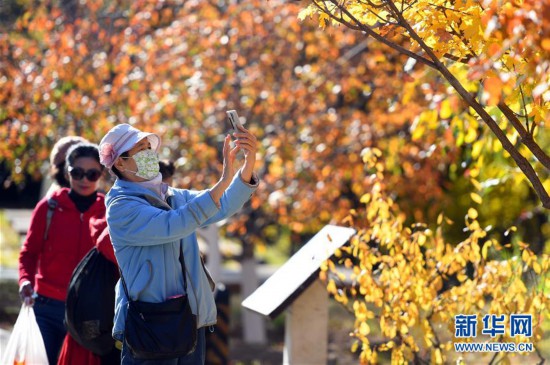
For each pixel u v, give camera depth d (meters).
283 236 58.16
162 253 11.30
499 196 36.34
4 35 30.47
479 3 11.09
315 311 16.19
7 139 29.69
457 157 27.64
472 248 14.89
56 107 30.47
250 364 35.69
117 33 31.98
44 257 15.92
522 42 9.52
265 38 31.47
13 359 14.98
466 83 17.64
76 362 14.14
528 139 11.65
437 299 15.09
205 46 30.33
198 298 11.57
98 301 13.64
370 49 30.36
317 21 12.28
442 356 15.04
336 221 28.19
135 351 11.12
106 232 13.67
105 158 11.37
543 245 37.09
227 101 32.09
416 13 11.88
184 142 30.42
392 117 28.59
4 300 37.81
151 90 30.20
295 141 31.84
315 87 31.22
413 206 35.16
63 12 31.75
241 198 11.35
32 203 69.94
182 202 11.94
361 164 30.22
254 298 15.99
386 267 14.98
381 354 32.78
